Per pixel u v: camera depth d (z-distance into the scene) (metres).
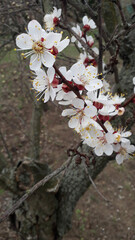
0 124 0.87
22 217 0.36
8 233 0.55
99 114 0.17
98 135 0.16
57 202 0.36
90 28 0.26
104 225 0.61
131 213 0.63
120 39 0.30
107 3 0.27
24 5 0.35
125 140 0.18
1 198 0.64
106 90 0.26
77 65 0.15
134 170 0.74
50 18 0.23
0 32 0.43
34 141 0.48
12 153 0.77
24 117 0.88
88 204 0.66
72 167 0.33
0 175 0.33
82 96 0.16
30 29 0.14
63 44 0.14
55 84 0.14
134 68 0.30
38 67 0.14
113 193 0.68
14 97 0.86
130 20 0.30
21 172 0.32
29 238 0.36
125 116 0.26
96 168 0.31
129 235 0.58
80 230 0.60
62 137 0.78
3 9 0.36
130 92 0.29
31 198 0.33
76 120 0.16
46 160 0.71
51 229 0.37
